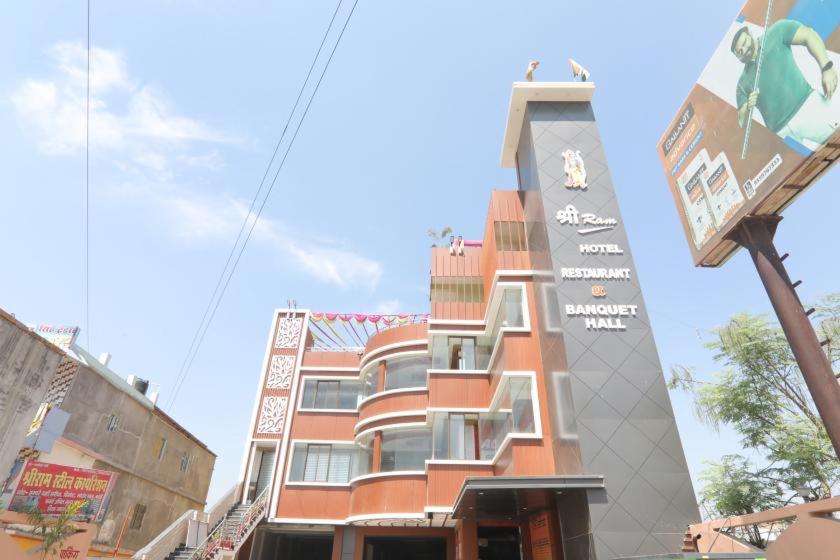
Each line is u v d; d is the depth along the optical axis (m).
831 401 8.09
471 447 20.52
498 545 23.53
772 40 9.60
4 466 9.19
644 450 14.00
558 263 17.73
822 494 15.95
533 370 18.30
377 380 25.12
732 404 18.14
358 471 23.14
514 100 22.08
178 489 27.16
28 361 9.81
